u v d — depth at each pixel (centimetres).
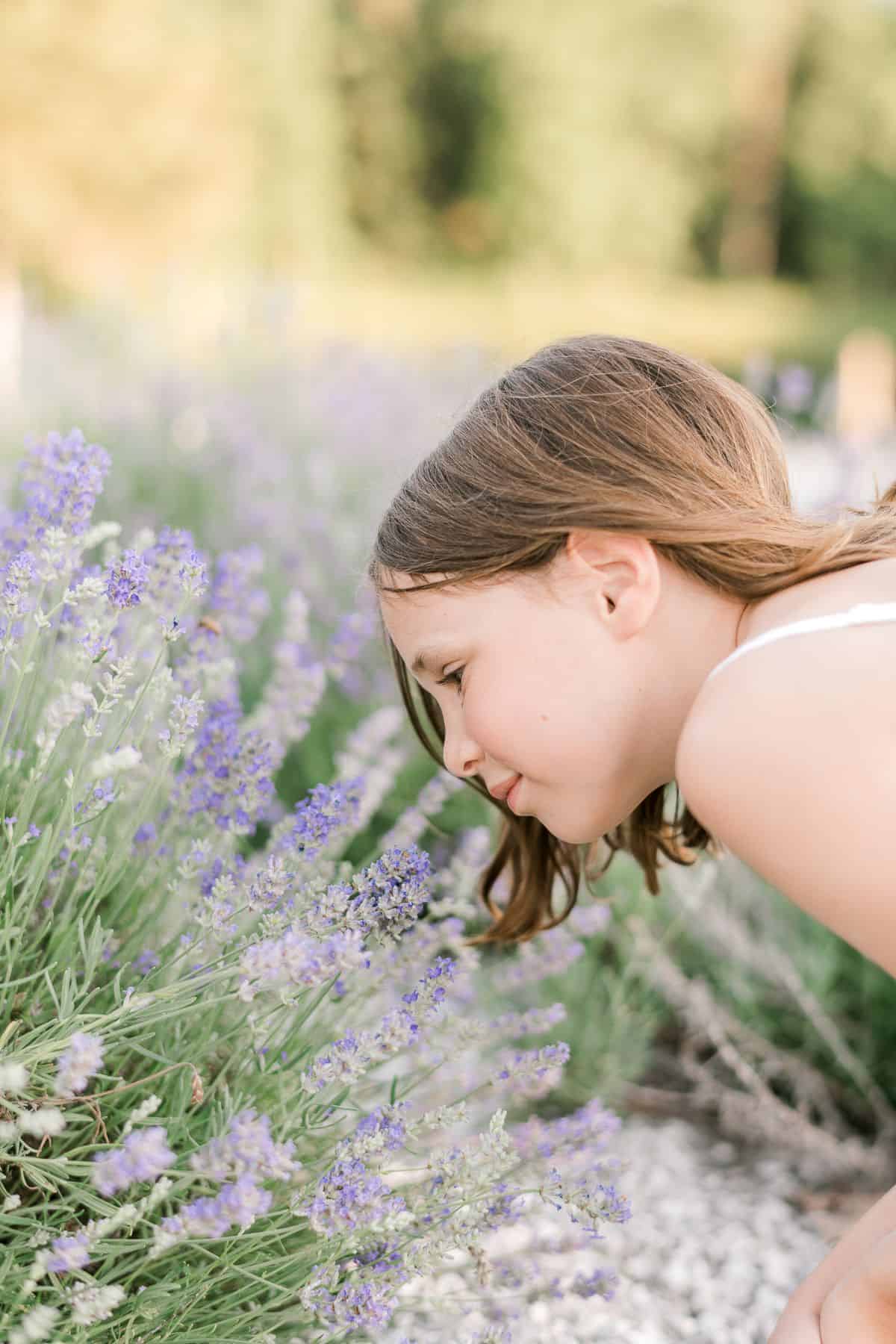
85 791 131
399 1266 121
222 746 143
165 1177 112
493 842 217
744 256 2561
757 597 131
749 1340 155
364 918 124
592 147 2308
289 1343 131
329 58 2108
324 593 300
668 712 132
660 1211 187
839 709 110
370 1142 116
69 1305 114
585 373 142
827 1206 194
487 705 131
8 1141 106
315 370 489
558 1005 151
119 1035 108
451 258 2394
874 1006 219
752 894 239
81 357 532
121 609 125
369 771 186
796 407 471
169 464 387
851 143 2447
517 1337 151
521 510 129
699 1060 236
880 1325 123
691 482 133
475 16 2292
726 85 2394
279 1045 131
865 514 151
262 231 1956
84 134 1517
